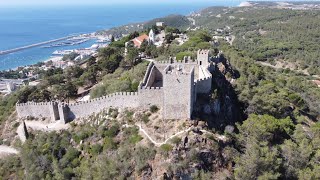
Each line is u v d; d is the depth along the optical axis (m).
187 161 58.59
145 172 58.22
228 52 157.00
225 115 75.06
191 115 65.56
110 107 76.38
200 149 60.44
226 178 58.69
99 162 64.69
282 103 93.69
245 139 67.94
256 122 72.75
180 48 130.75
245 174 57.41
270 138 70.44
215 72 88.38
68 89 107.44
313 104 117.94
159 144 61.91
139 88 70.62
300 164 64.25
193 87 65.94
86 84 120.00
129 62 125.00
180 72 63.75
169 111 65.75
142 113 69.94
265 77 131.50
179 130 63.22
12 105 108.06
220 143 63.38
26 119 89.62
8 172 79.94
